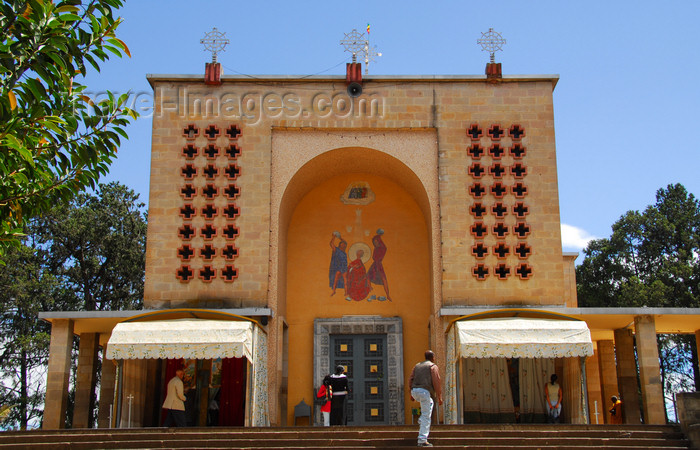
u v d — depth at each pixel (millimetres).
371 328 27672
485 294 25562
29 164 13688
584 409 22156
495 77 27203
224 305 25344
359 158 27859
